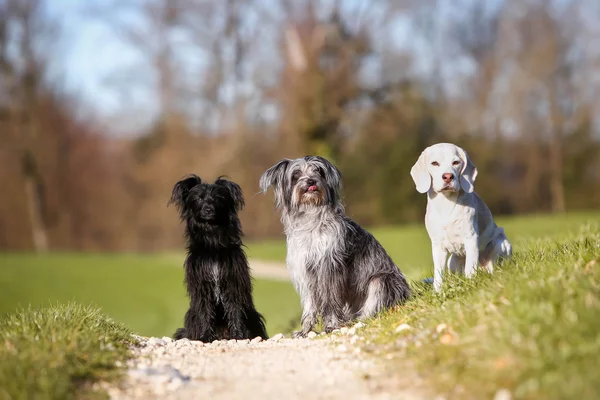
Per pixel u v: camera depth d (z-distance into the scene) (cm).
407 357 532
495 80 4191
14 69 4566
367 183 4309
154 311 2433
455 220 682
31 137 4703
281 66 3650
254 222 4319
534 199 4288
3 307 2506
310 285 764
